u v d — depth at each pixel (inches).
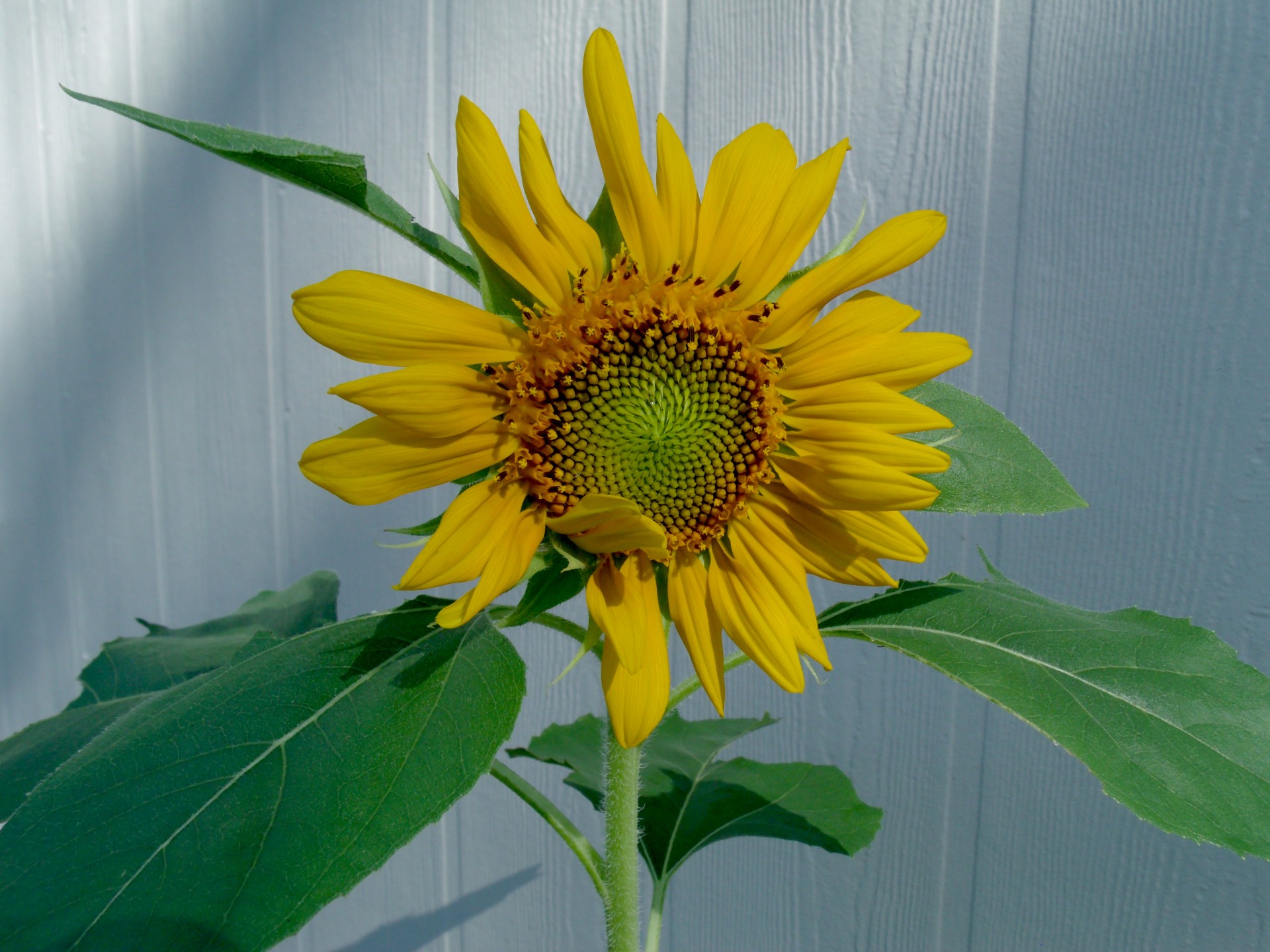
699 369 10.5
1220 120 14.7
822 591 17.7
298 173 9.8
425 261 19.6
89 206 23.0
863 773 17.8
